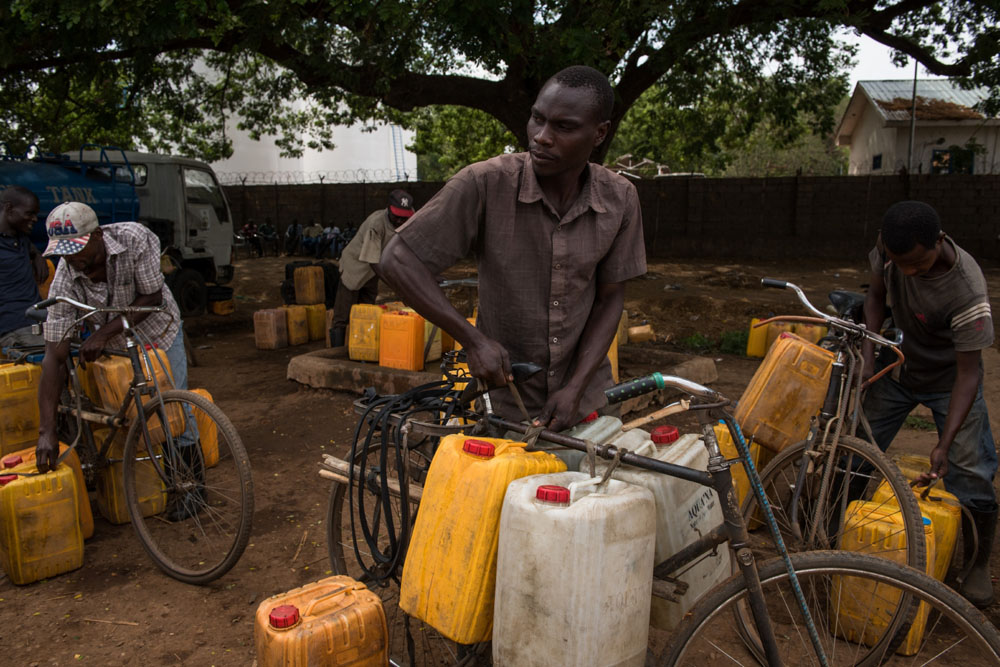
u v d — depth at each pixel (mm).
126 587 3521
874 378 3215
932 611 3234
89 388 4109
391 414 2697
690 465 2346
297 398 6789
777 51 12844
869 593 2852
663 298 12070
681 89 13242
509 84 10438
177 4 6941
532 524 1958
